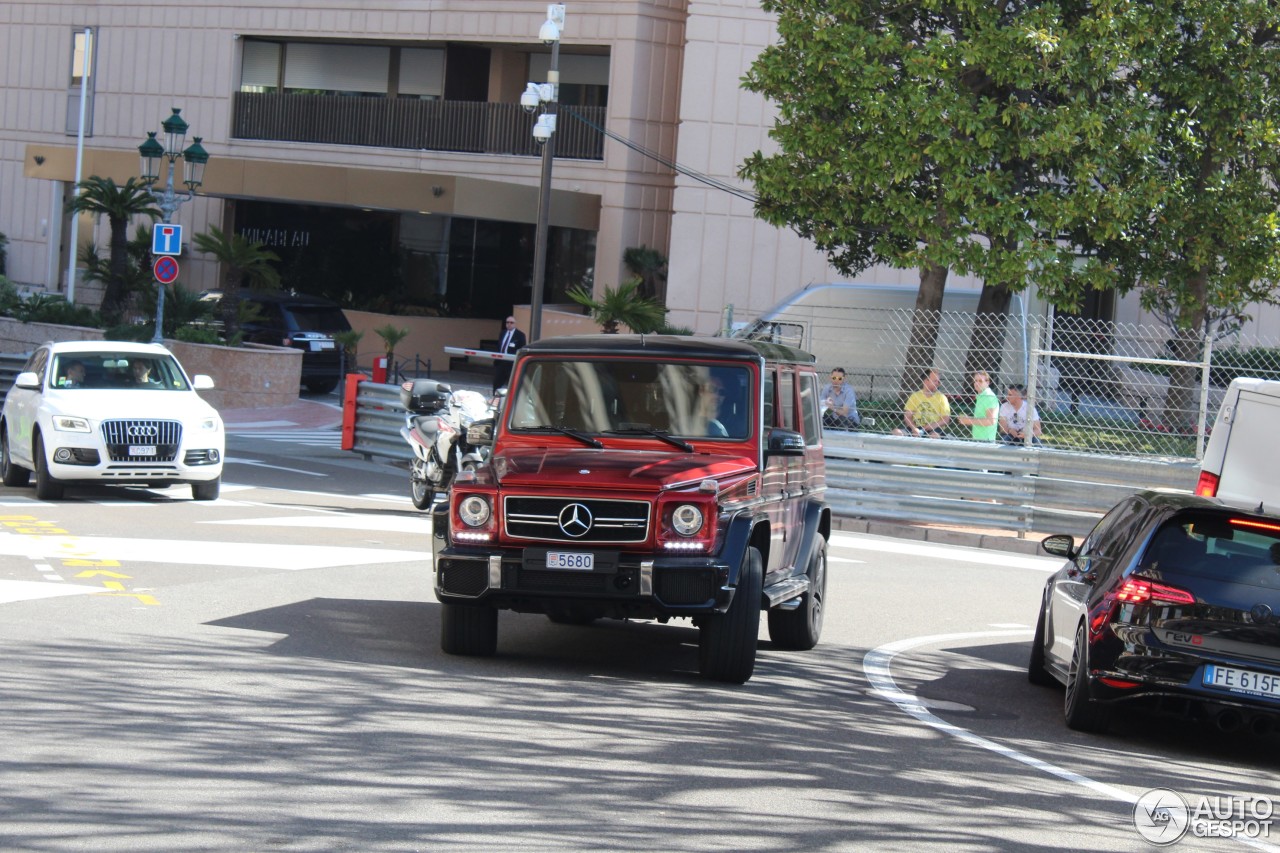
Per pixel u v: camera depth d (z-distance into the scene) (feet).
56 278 188.44
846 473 74.18
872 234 100.94
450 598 34.81
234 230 171.53
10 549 48.03
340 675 32.83
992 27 89.56
